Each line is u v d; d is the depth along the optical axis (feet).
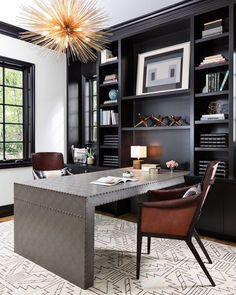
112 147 14.33
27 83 14.62
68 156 16.49
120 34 13.61
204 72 11.87
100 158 14.98
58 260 7.31
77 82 16.83
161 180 9.53
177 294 6.40
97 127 14.83
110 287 6.72
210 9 10.70
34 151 14.74
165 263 8.04
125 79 13.89
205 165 11.32
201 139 11.41
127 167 13.73
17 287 6.68
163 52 13.29
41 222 7.79
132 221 12.34
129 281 7.00
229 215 9.84
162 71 13.20
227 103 11.25
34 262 8.04
